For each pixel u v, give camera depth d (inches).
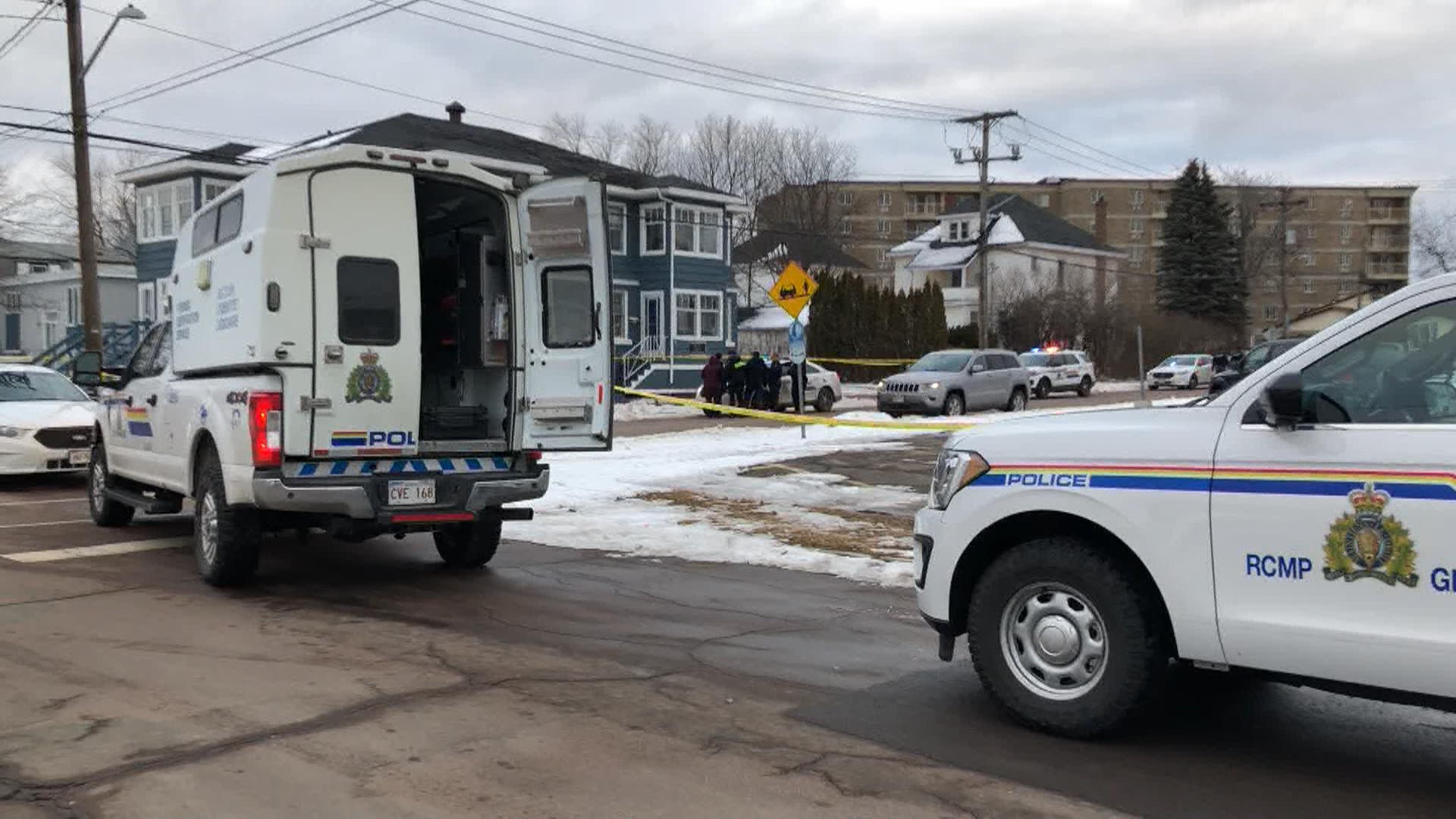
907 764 187.8
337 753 189.2
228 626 285.4
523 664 249.8
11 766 181.9
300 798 169.5
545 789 174.4
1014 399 1193.4
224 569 328.2
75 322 1909.4
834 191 2997.0
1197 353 2331.4
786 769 184.5
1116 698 193.9
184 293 370.9
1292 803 173.5
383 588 340.2
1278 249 3388.3
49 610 301.4
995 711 217.5
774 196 2920.8
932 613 218.2
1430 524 163.3
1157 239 4033.0
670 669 247.4
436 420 345.4
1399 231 3818.9
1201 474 184.5
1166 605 188.4
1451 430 165.0
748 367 1210.0
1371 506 168.4
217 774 178.9
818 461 681.6
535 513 495.5
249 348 312.3
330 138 1418.6
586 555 401.4
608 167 1701.5
